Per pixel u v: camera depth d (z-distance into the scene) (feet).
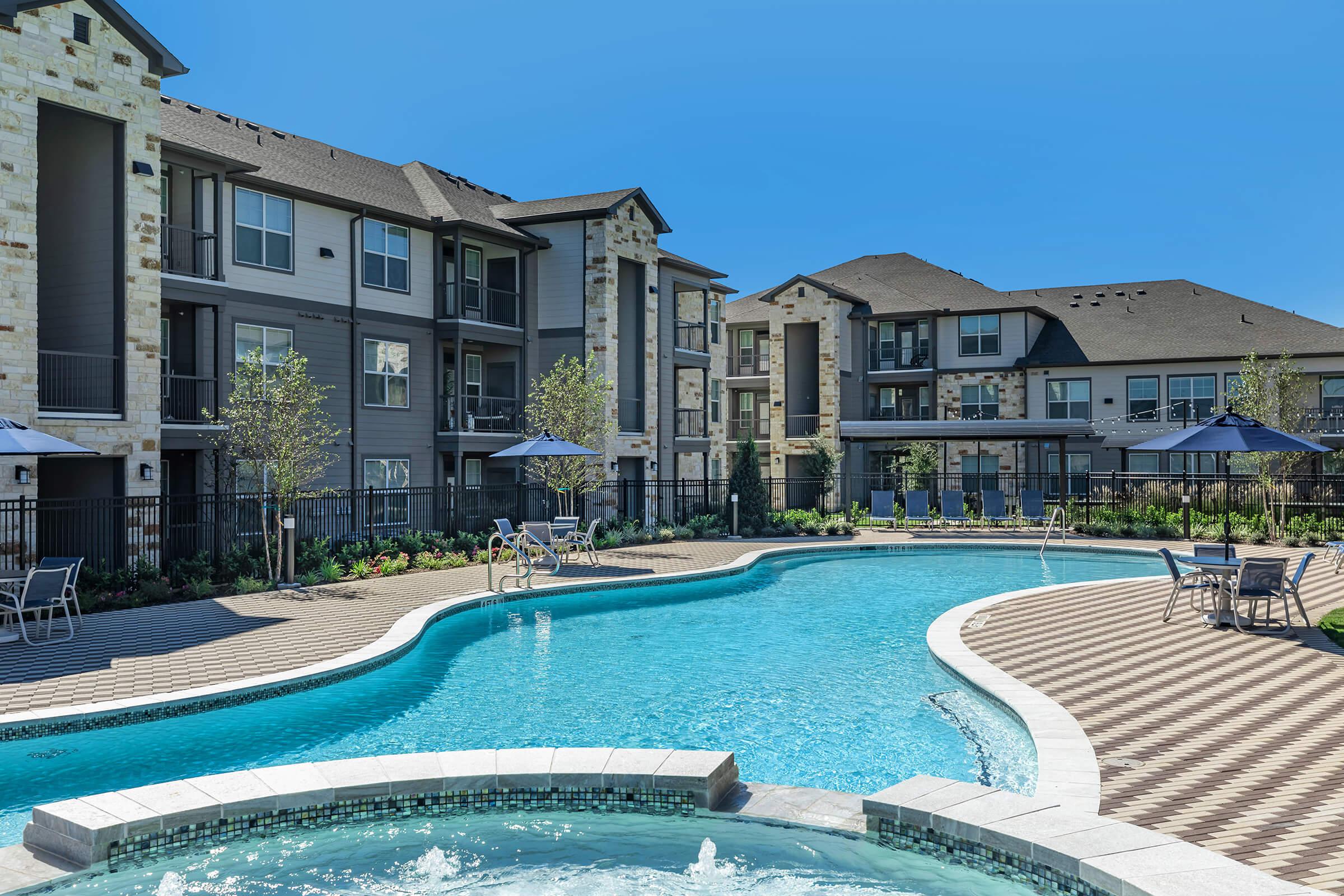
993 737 29.66
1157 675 34.91
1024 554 85.30
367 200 79.82
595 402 86.79
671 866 19.92
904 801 20.58
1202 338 128.57
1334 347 118.62
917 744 29.04
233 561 59.06
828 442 127.65
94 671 35.53
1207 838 19.13
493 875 19.63
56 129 57.00
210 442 65.92
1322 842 18.83
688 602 58.29
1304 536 82.64
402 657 40.68
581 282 93.76
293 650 39.55
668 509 105.29
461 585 58.85
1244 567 43.39
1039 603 53.06
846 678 37.76
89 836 19.33
